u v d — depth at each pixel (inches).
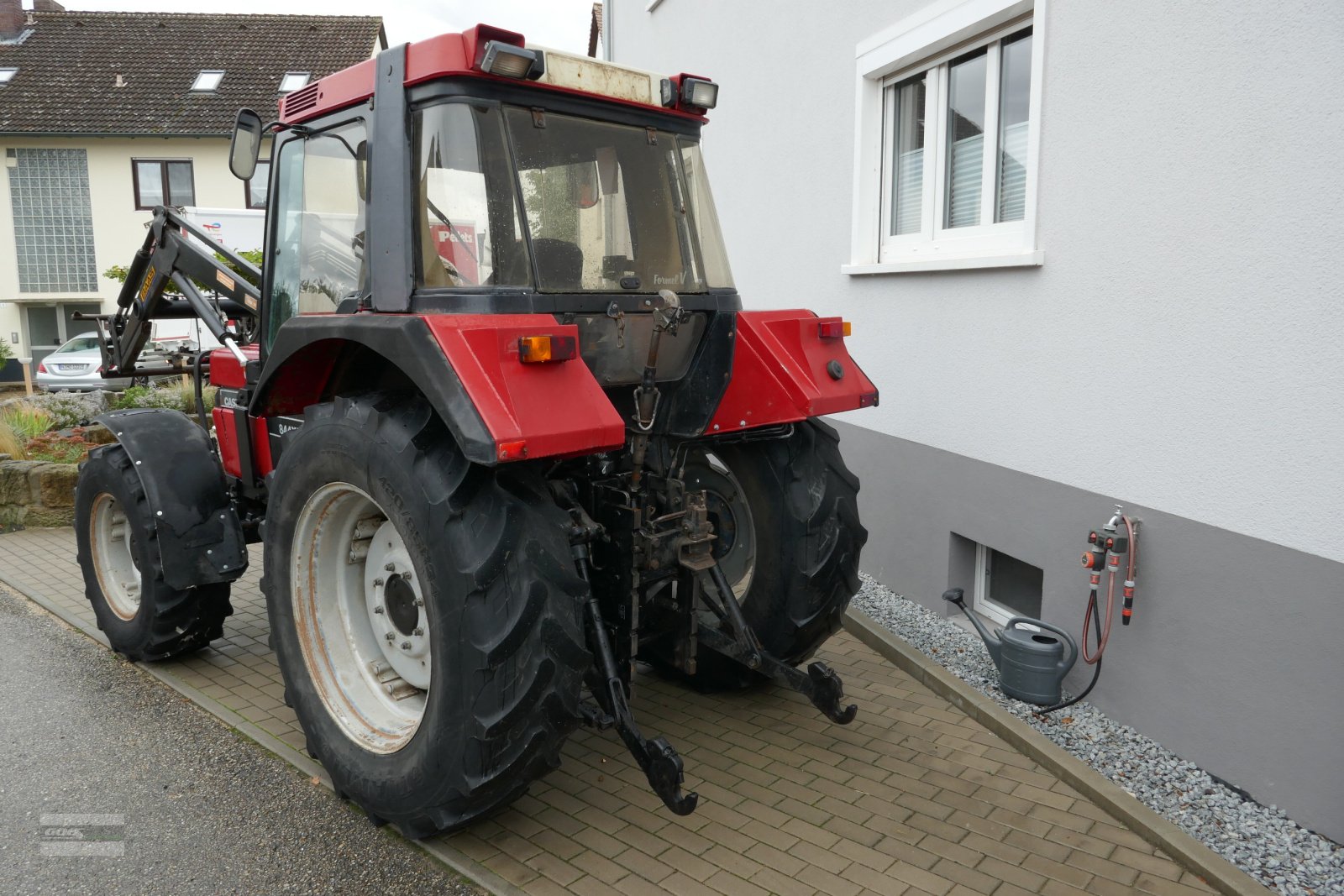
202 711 149.3
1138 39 129.6
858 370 138.9
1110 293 137.1
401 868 108.9
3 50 956.0
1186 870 108.1
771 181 234.4
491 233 106.6
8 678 161.8
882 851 111.8
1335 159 104.8
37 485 270.2
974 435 168.7
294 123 129.8
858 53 194.4
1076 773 125.5
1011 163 165.0
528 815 119.6
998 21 159.5
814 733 141.8
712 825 117.3
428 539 100.0
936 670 157.5
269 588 125.1
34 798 123.2
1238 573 119.0
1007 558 177.9
